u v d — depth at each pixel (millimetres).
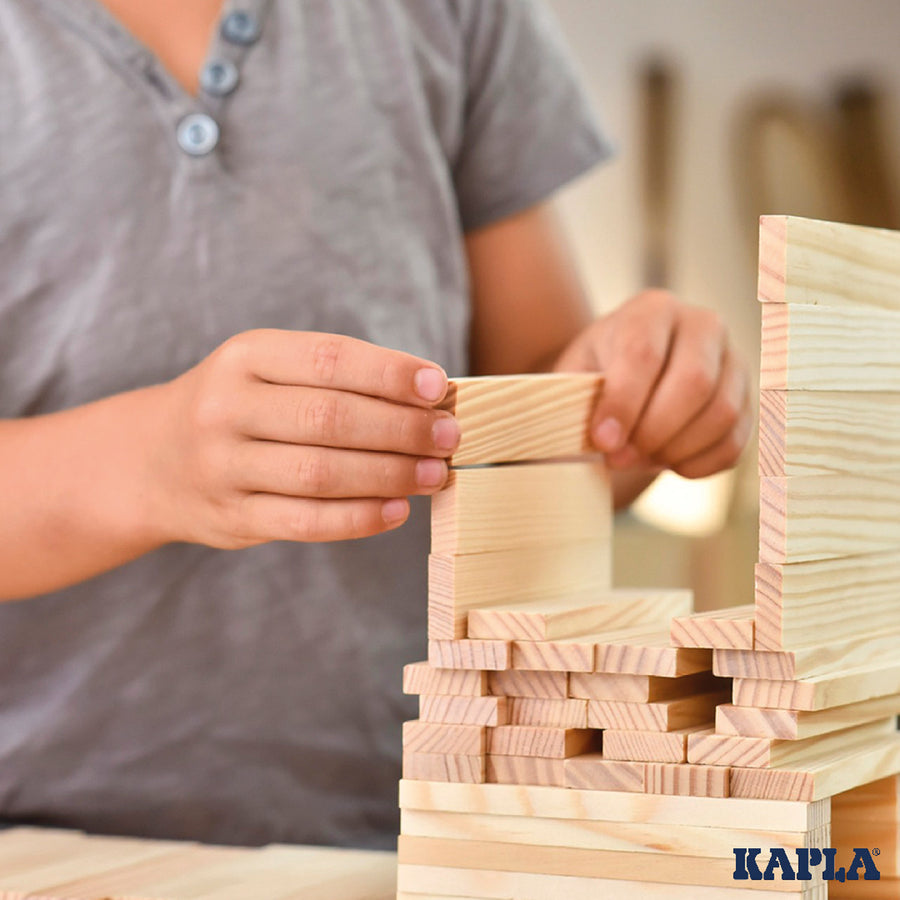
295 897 960
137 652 1378
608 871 864
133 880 1019
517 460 1017
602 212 3504
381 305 1442
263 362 942
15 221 1347
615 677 886
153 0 1404
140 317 1360
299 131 1410
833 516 884
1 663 1371
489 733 901
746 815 833
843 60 3439
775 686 841
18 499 1117
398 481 903
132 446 1069
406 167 1488
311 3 1451
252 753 1401
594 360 1267
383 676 1449
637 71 3479
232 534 993
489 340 1666
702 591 3400
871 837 987
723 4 3449
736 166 3473
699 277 3484
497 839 887
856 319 899
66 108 1354
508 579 988
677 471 1261
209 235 1371
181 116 1369
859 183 3455
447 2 1539
